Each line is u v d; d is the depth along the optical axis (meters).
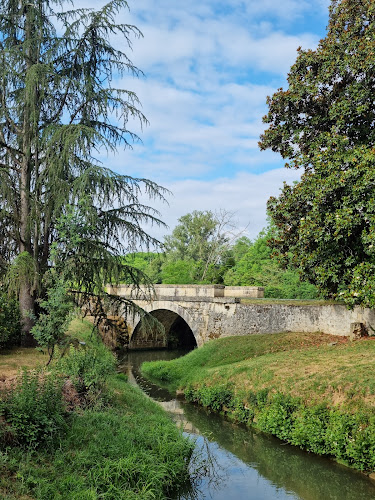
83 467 7.02
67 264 12.55
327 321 17.45
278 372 13.46
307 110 15.01
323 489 8.70
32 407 7.22
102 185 13.10
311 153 14.48
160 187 14.57
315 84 14.26
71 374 9.76
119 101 14.22
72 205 12.58
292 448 10.80
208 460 10.01
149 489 7.15
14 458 6.37
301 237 13.03
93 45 14.48
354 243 13.00
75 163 13.16
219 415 13.86
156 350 29.56
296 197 13.75
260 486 8.84
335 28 14.59
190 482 8.87
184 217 48.91
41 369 9.42
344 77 14.21
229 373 15.16
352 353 13.79
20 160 14.52
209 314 22.55
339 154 13.18
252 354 17.19
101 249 13.45
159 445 8.70
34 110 13.20
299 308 18.61
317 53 14.52
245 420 12.91
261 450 10.81
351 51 13.72
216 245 41.16
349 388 10.82
